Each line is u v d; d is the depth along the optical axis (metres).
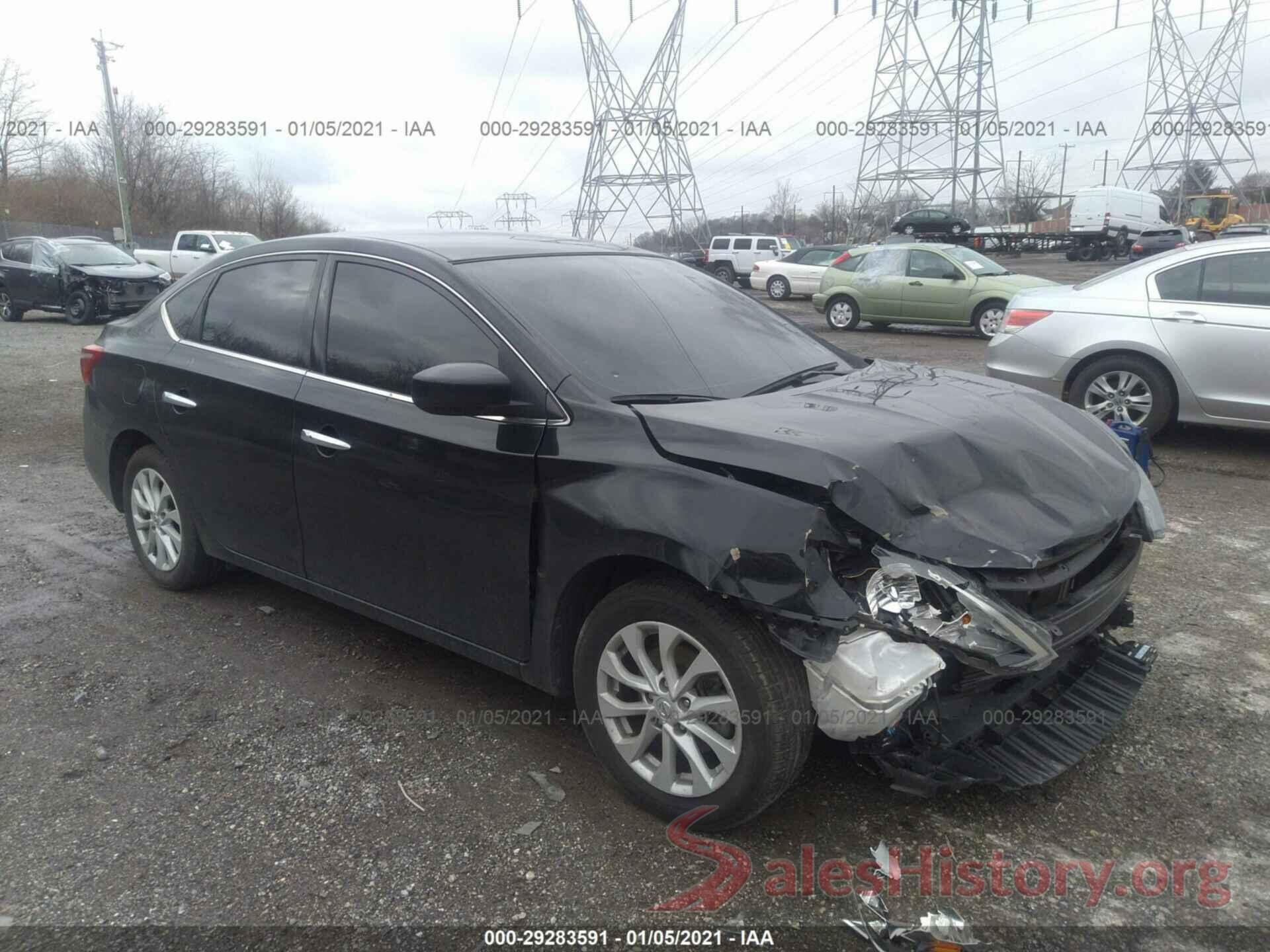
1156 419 7.10
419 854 2.71
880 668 2.44
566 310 3.29
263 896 2.54
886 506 2.48
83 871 2.64
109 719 3.45
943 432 2.83
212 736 3.33
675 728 2.75
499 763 3.16
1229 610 4.33
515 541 2.99
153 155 49.62
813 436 2.65
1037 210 62.53
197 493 4.19
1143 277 7.23
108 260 19.14
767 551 2.42
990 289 16.20
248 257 4.10
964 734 2.71
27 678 3.75
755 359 3.51
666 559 2.57
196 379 4.03
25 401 9.88
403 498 3.28
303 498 3.66
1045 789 2.99
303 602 4.51
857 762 2.96
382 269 3.53
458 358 3.19
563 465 2.84
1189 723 3.36
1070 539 2.65
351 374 3.49
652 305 3.59
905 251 17.19
